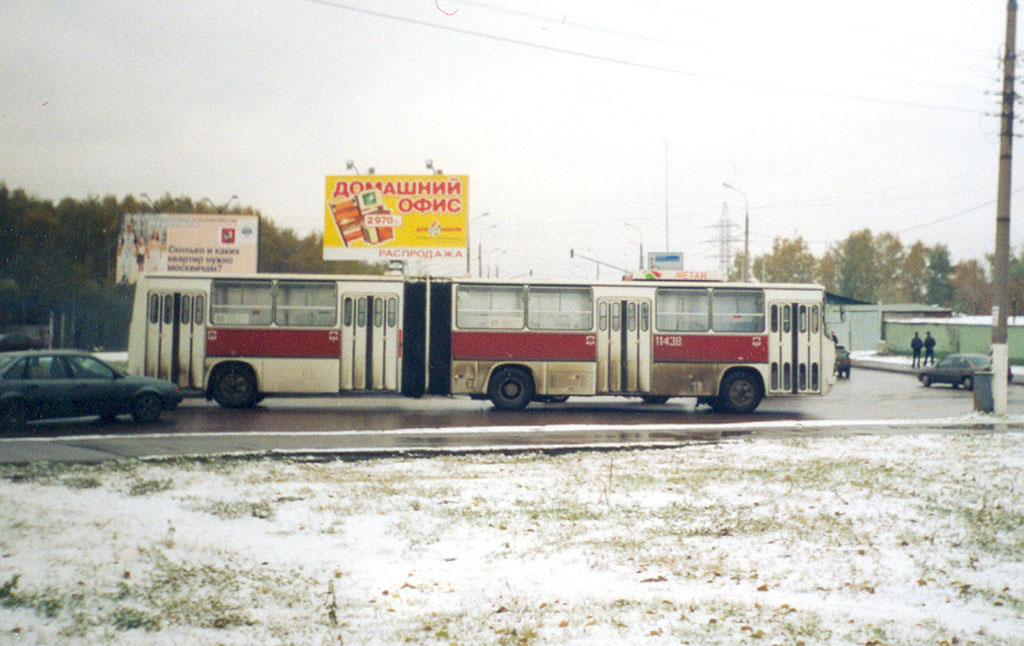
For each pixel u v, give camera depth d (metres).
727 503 10.50
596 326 23.39
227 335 22.88
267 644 5.51
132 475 11.83
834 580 7.28
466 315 23.23
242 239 46.41
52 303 57.91
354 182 43.56
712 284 23.66
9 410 17.25
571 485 11.74
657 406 25.80
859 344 74.56
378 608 6.36
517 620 6.07
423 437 17.52
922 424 20.69
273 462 13.64
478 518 9.62
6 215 57.78
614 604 6.48
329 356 22.98
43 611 5.98
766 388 23.55
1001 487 11.54
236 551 8.02
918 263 106.44
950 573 7.50
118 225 46.56
